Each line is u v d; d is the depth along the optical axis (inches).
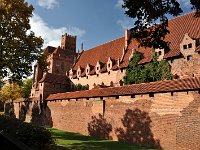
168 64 1585.9
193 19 1691.7
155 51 1685.5
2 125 494.0
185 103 1019.3
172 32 1765.5
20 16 1322.6
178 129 1027.3
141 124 1194.6
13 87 3282.5
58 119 1936.5
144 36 488.7
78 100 1697.8
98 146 1101.1
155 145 1109.1
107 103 1428.4
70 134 1574.8
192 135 973.2
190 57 1480.1
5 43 1280.8
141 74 1753.2
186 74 1471.5
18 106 2775.6
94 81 2367.1
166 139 1067.9
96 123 1488.7
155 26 484.1
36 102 2369.6
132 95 1269.7
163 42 500.4
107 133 1391.5
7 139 193.9
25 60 1358.3
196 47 1459.2
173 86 1087.0
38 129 535.8
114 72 2126.0
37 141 499.8
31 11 1364.4
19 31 1307.8
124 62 2042.3
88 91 1658.5
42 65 1446.9
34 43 1370.6
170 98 1080.8
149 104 1171.3
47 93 2390.5
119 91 1364.4
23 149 163.9
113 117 1368.1
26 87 3777.1
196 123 967.0
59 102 1955.0
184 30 1676.9
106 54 2434.8
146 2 438.0
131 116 1255.5
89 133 1536.7
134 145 1174.3
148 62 1734.7
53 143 601.6
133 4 439.2
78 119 1672.0
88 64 2474.2
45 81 2407.7
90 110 1558.8
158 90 1129.4
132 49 1909.4
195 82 1021.2
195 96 987.9
